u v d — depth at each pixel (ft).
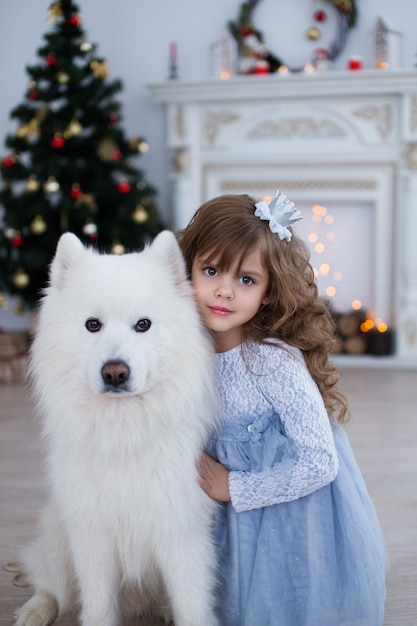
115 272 5.31
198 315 5.65
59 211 16.79
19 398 15.35
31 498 9.62
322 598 5.73
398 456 11.34
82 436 5.36
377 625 5.80
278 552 5.88
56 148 16.67
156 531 5.47
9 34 19.80
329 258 19.65
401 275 18.49
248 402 5.95
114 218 17.30
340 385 16.46
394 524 8.71
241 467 5.89
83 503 5.48
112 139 16.96
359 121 18.04
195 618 5.65
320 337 6.23
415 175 17.76
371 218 19.17
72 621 6.43
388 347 18.79
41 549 6.40
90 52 17.10
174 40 19.52
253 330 6.07
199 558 5.66
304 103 18.15
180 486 5.43
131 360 4.95
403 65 18.56
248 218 5.79
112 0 19.48
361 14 18.49
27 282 16.66
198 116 18.72
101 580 5.72
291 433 5.74
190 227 6.21
